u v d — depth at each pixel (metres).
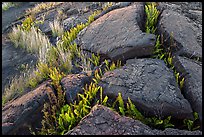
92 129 4.03
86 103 4.69
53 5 10.54
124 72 5.11
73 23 8.27
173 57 5.50
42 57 6.56
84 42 6.70
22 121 4.57
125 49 5.77
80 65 6.15
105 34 6.55
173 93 4.60
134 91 4.65
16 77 6.40
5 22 10.34
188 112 4.35
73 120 4.39
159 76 4.95
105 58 6.06
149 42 5.70
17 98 5.37
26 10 11.11
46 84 5.26
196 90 4.68
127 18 6.71
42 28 8.55
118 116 4.17
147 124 4.32
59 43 6.91
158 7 7.46
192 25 6.66
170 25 6.31
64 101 4.81
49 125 4.48
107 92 4.81
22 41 7.73
